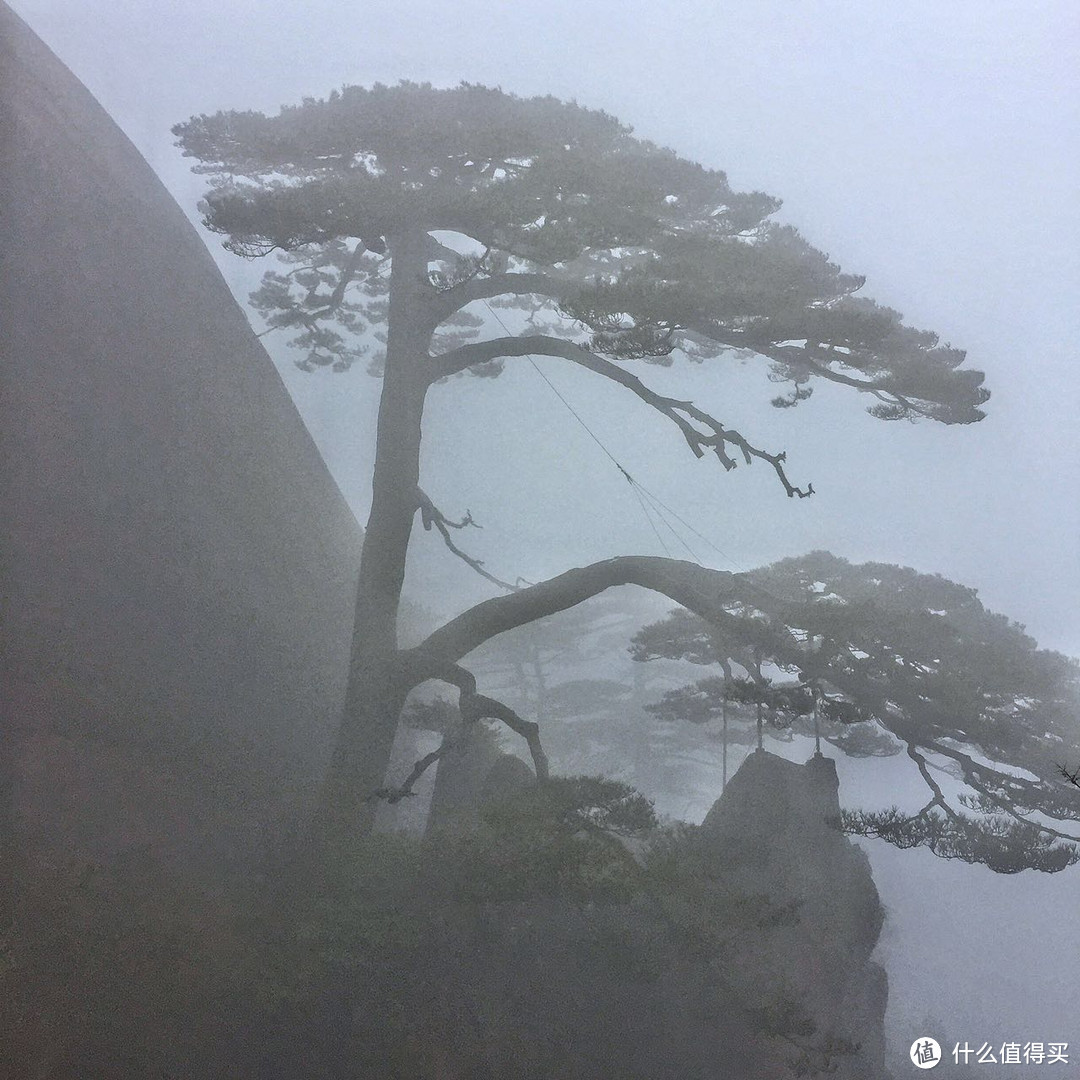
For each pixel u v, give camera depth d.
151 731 9.79
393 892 9.01
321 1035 8.33
